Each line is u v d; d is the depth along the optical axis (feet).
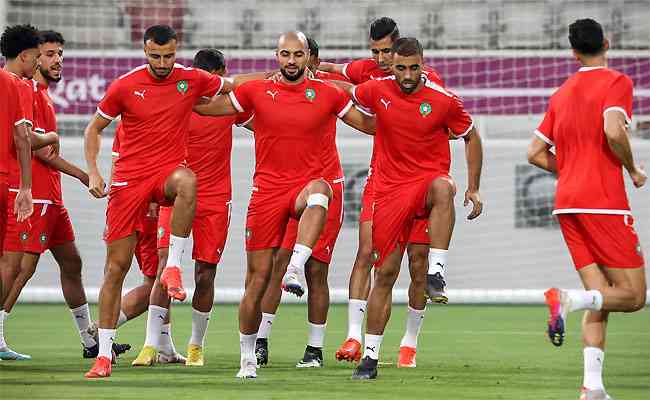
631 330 138.62
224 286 181.98
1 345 105.81
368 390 82.38
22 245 104.63
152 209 102.94
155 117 88.22
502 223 184.24
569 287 184.24
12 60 98.22
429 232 86.58
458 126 88.33
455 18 209.36
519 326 146.30
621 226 73.51
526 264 183.73
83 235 182.09
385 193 88.12
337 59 196.44
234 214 181.37
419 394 80.28
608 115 72.49
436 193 86.12
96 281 182.19
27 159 89.86
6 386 83.76
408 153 87.45
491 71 194.59
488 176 184.14
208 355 111.86
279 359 108.99
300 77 89.04
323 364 103.50
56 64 105.91
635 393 82.48
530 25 208.23
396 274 89.15
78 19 204.44
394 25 102.63
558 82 194.39
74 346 119.03
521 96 192.65
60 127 190.39
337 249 181.27
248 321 89.66
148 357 100.68
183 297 86.79
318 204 86.22
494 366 101.55
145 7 205.57
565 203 74.49
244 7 207.51
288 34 88.58
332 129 101.71
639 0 204.03
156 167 88.69
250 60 192.75
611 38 204.95
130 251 89.71
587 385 73.31
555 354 112.98
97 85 189.16
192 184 87.56
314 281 101.45
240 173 181.27
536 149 77.46
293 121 88.28
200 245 102.17
